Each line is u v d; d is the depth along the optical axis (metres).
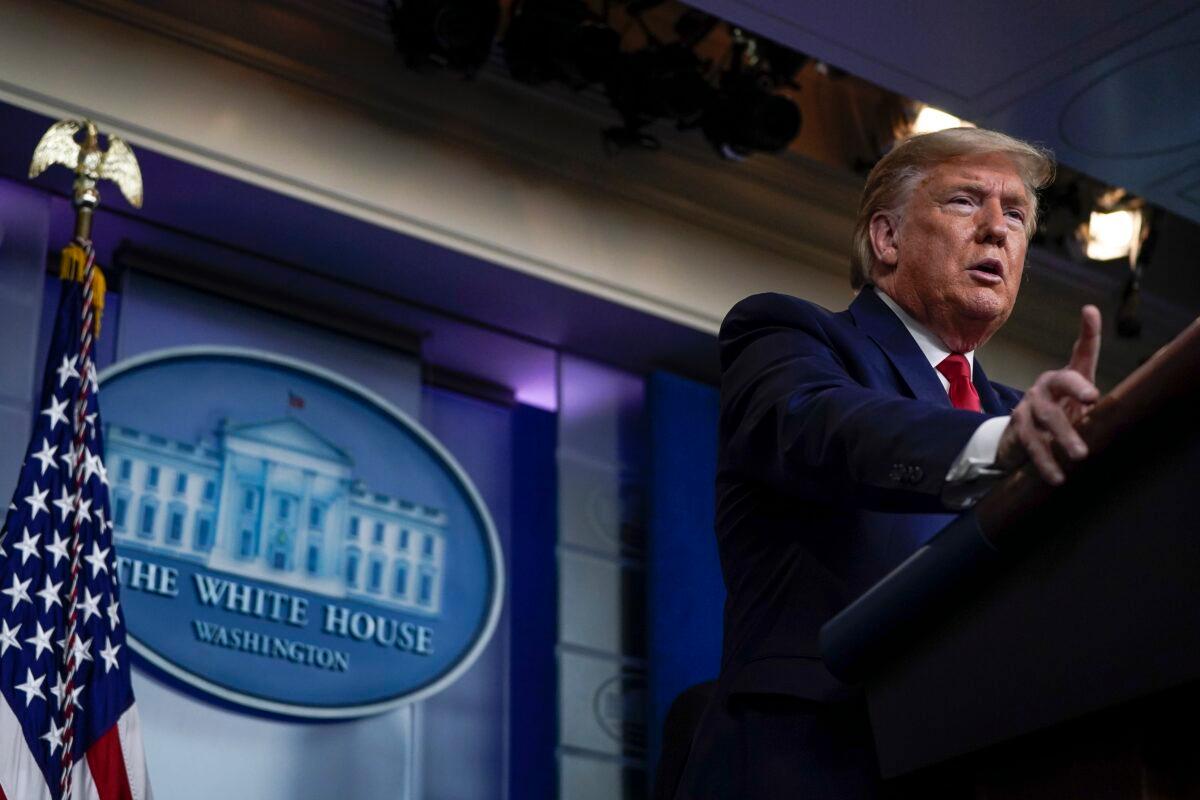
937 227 1.67
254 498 5.23
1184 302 7.20
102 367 5.23
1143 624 0.88
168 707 4.86
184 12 5.29
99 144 5.09
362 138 5.59
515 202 5.88
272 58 5.43
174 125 5.21
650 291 6.09
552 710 5.64
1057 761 0.98
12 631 3.84
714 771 1.33
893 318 1.60
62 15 5.13
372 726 5.20
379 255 5.68
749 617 1.40
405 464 5.59
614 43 5.59
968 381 1.62
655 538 6.02
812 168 6.41
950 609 1.02
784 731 1.29
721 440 1.49
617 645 5.83
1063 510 0.94
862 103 6.54
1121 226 6.61
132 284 5.36
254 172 5.34
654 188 6.19
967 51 4.75
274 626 5.10
